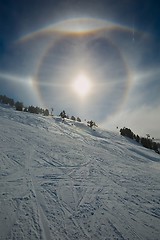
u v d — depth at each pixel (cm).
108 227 661
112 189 992
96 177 1129
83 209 744
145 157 2362
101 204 809
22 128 2000
